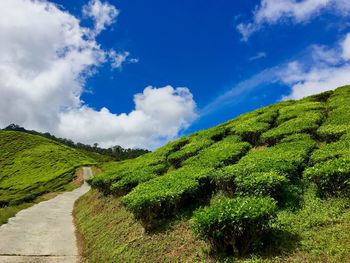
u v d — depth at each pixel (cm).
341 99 2884
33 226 2178
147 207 1347
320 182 1198
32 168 9156
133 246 1315
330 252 840
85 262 1439
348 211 1052
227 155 1916
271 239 984
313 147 1764
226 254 968
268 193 1205
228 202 1035
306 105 2927
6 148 11025
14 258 1465
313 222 1032
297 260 848
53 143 12538
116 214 1870
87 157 12088
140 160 2970
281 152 1686
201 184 1519
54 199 4112
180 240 1203
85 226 2039
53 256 1534
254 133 2439
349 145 1583
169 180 1591
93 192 3136
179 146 2986
